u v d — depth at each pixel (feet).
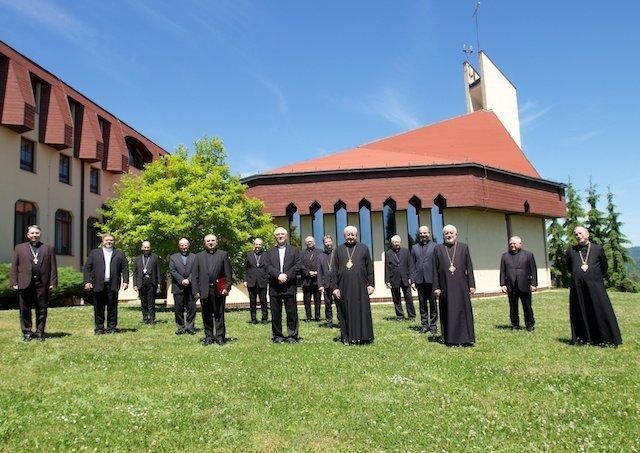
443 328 31.40
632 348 28.71
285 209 79.36
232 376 22.31
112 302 38.24
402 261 46.73
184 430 15.42
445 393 19.33
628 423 15.60
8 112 71.10
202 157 70.33
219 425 15.88
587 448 13.50
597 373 22.29
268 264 33.53
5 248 71.82
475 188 78.59
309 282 48.37
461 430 15.15
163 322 46.91
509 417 16.33
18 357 26.63
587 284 30.55
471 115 112.27
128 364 25.04
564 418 16.16
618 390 19.42
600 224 140.26
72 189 89.10
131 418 16.48
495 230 85.56
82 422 15.98
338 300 33.63
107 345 31.37
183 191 61.11
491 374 22.25
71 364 24.84
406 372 22.88
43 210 80.79
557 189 95.09
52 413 16.80
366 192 78.69
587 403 17.78
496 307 58.54
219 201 62.69
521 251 39.09
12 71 71.92
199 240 62.34
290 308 33.42
